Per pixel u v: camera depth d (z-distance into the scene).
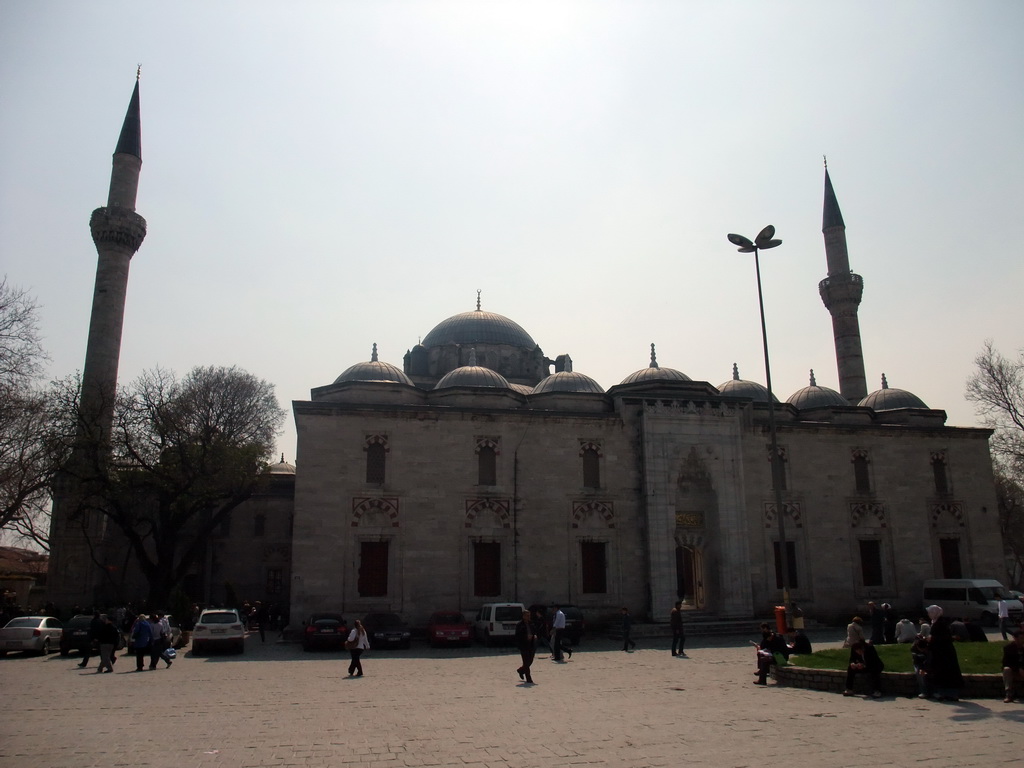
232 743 14.12
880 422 53.34
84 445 43.53
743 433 46.53
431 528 40.72
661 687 21.80
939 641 18.19
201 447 48.69
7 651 32.69
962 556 48.69
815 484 47.03
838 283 63.00
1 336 37.03
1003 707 16.95
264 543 60.09
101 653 26.67
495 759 12.71
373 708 18.19
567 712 17.39
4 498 40.59
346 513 39.84
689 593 52.91
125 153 56.09
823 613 45.19
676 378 49.19
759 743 13.72
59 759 12.87
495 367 63.78
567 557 42.06
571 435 43.75
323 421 40.66
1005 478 67.25
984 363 55.59
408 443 41.50
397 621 36.31
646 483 43.31
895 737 14.09
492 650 34.31
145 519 47.38
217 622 32.97
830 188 66.19
